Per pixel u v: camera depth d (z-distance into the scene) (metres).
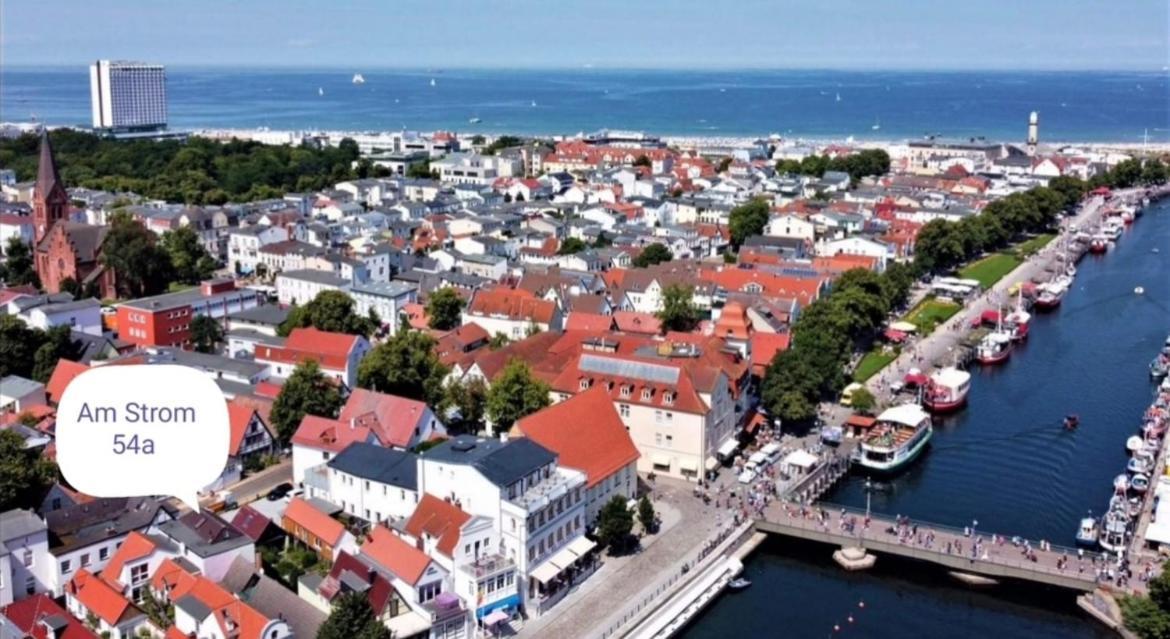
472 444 152.62
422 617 128.50
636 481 174.00
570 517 149.88
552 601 142.62
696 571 152.88
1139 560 157.88
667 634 140.00
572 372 193.75
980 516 178.12
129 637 127.56
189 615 122.56
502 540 140.75
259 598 130.00
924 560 160.12
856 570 160.75
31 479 149.50
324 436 173.25
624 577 150.12
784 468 188.25
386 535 137.88
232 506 165.62
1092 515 178.25
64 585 138.12
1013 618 148.62
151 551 136.38
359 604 119.75
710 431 185.38
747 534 167.88
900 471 196.25
